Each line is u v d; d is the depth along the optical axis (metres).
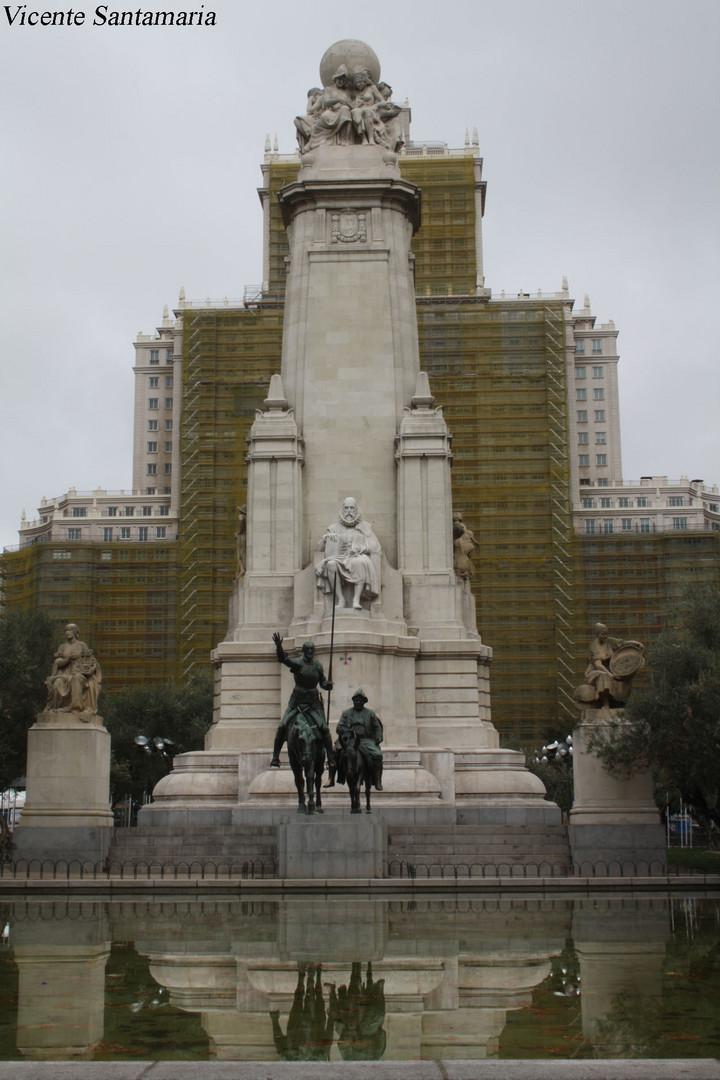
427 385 49.88
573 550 105.75
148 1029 10.91
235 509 109.94
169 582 110.88
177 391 133.25
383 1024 11.06
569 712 101.25
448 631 46.97
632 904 25.30
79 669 39.88
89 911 23.88
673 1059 8.79
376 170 52.38
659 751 36.44
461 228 115.81
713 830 54.22
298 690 32.84
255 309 117.56
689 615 40.88
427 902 26.08
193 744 77.75
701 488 139.88
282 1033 10.70
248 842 37.78
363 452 49.47
